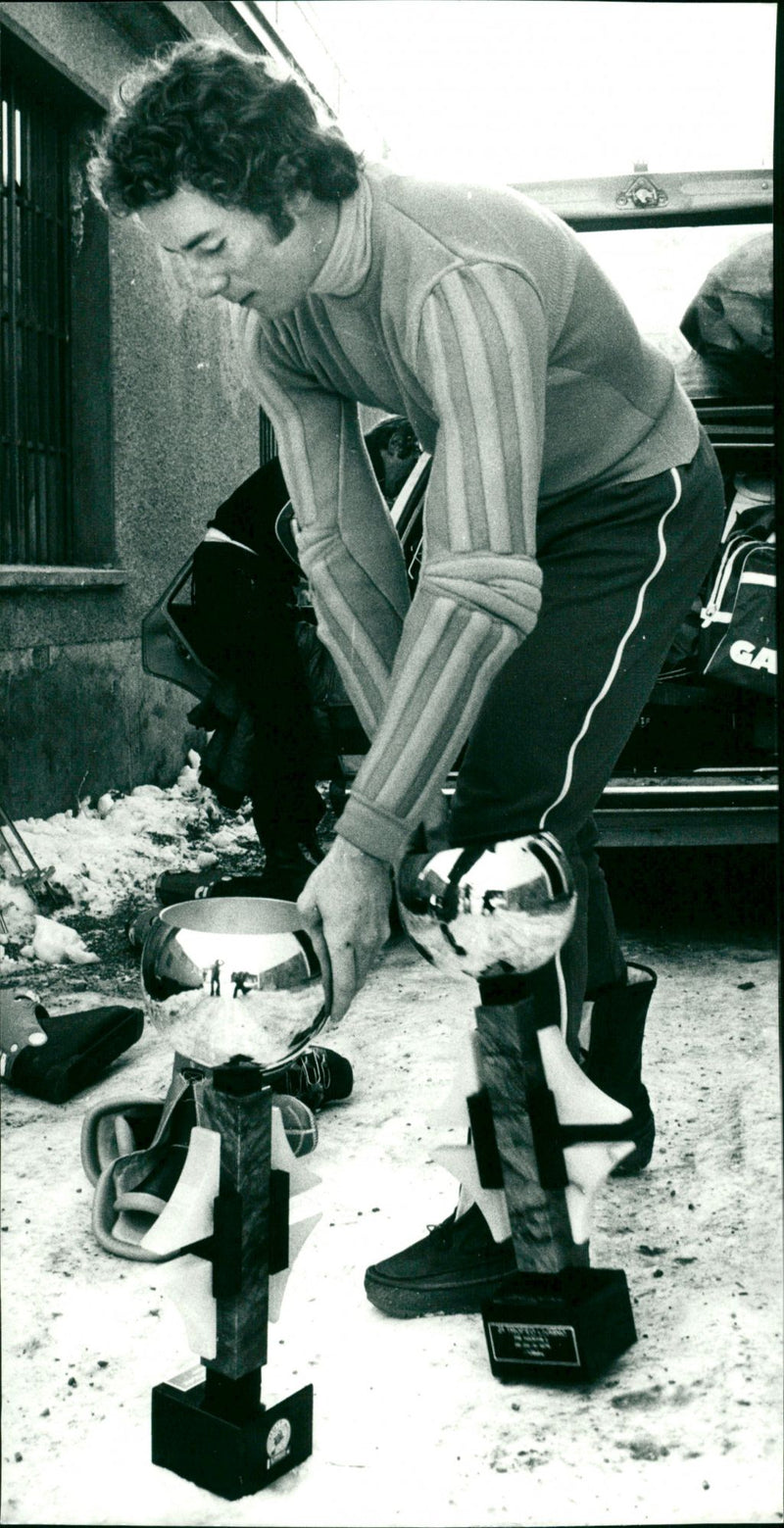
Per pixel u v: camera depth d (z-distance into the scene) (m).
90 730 6.04
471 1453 1.56
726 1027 3.19
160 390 6.75
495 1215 1.76
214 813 6.30
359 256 1.59
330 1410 1.66
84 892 4.64
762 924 4.21
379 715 1.89
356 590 1.89
